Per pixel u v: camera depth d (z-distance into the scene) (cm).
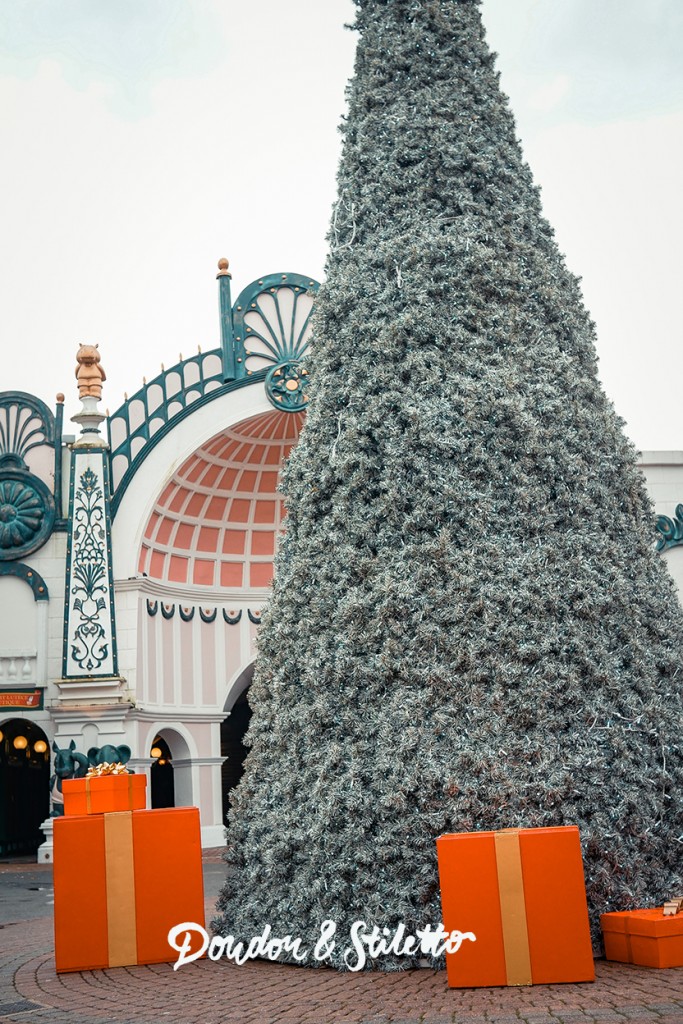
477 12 927
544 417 779
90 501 2147
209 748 2277
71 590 2111
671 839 728
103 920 793
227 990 670
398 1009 582
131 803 881
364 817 716
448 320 804
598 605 737
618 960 674
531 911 636
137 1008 633
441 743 704
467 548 735
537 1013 547
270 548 2389
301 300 2267
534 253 846
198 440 2184
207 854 2039
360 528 768
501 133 888
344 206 893
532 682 707
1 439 2200
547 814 690
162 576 2253
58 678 2083
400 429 779
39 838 2603
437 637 720
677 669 768
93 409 2186
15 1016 631
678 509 2100
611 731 714
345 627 755
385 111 888
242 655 2342
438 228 838
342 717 746
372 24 923
